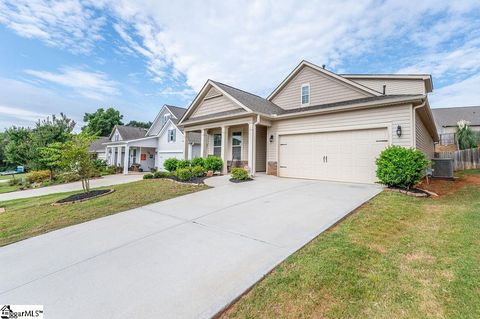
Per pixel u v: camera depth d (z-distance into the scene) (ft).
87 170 31.48
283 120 37.55
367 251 11.08
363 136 29.40
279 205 19.57
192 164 40.73
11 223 20.02
